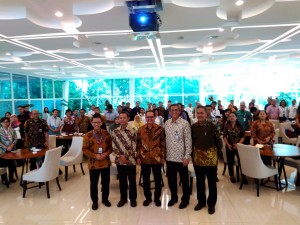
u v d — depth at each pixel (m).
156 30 3.65
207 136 3.32
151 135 3.53
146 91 15.37
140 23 3.59
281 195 3.91
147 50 7.13
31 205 3.78
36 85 12.95
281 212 3.35
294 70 13.45
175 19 4.30
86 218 3.32
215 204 3.50
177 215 3.33
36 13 4.14
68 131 7.21
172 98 15.20
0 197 4.12
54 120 8.21
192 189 4.25
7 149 4.56
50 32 4.91
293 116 9.66
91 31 4.90
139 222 3.17
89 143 3.57
